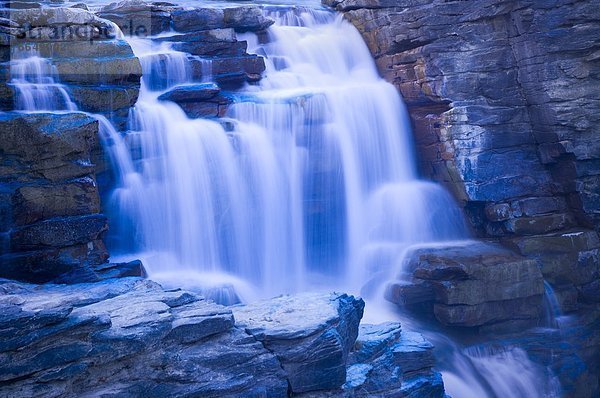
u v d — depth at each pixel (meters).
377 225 13.80
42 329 5.73
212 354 6.59
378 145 14.24
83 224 8.94
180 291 7.57
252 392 6.62
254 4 17.33
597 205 13.60
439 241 13.94
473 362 11.73
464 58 13.91
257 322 7.24
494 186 13.72
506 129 13.99
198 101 12.23
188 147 11.41
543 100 13.72
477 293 11.97
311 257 13.11
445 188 14.23
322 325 7.11
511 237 13.44
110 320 6.16
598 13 13.02
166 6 14.10
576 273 13.16
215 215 11.68
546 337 12.35
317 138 13.23
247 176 12.07
